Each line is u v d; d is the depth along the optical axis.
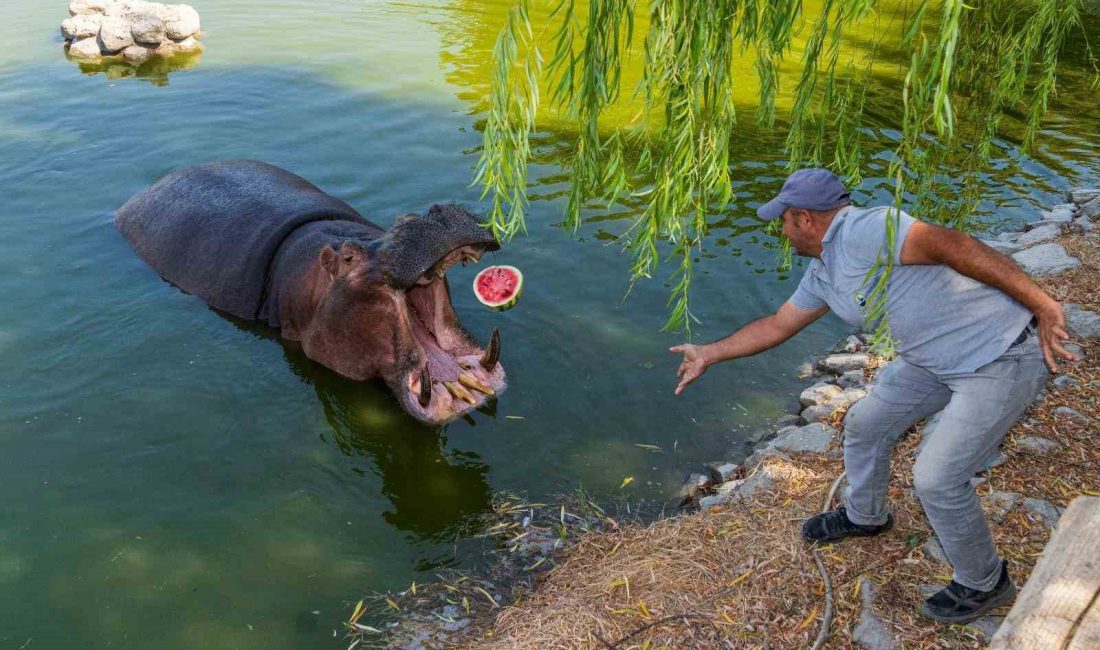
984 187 9.02
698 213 4.57
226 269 7.40
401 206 8.68
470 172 9.44
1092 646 2.73
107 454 5.80
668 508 5.44
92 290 7.52
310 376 6.66
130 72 12.33
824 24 4.91
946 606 3.97
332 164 9.59
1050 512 4.70
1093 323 6.54
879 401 4.08
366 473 5.73
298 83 11.92
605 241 8.22
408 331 6.14
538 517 5.37
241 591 4.82
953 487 3.64
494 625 4.57
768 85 4.77
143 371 6.61
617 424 6.12
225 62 12.67
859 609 4.21
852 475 4.34
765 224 8.48
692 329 6.99
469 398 6.19
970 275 3.43
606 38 3.89
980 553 3.80
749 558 4.64
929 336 3.65
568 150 9.86
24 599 4.71
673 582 4.55
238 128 10.49
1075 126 10.63
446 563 5.05
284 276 7.04
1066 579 2.93
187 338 7.02
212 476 5.66
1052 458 5.14
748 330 4.33
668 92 4.06
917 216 5.65
